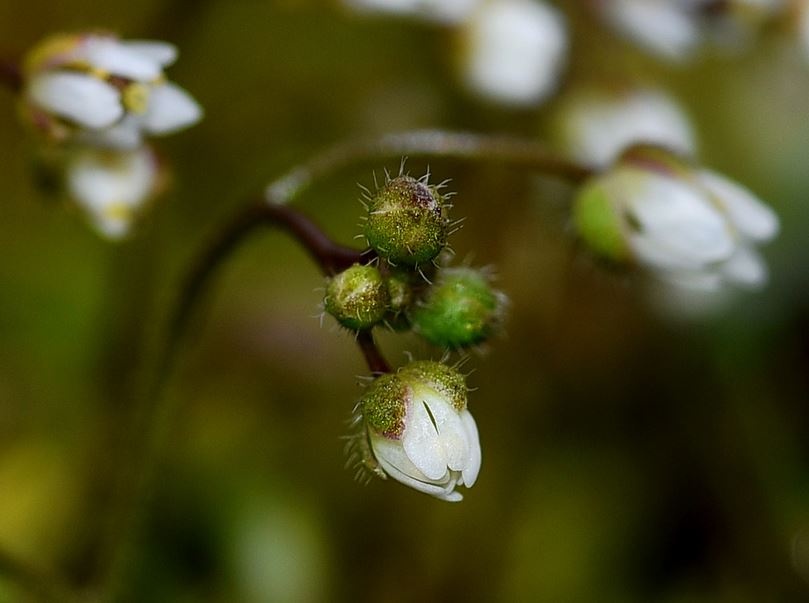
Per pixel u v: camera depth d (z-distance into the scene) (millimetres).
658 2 68
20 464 71
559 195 75
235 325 76
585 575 74
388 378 51
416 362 52
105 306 72
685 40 68
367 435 52
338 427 75
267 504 71
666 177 59
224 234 58
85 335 72
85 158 59
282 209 57
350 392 76
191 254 75
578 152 70
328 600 71
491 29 68
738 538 75
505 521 75
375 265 52
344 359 76
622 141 70
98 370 72
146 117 57
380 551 74
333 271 54
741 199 59
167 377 61
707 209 58
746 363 76
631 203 59
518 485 76
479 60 68
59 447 71
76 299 73
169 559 69
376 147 61
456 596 74
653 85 72
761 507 75
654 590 74
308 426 75
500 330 56
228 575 69
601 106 70
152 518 70
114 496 62
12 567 60
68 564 69
